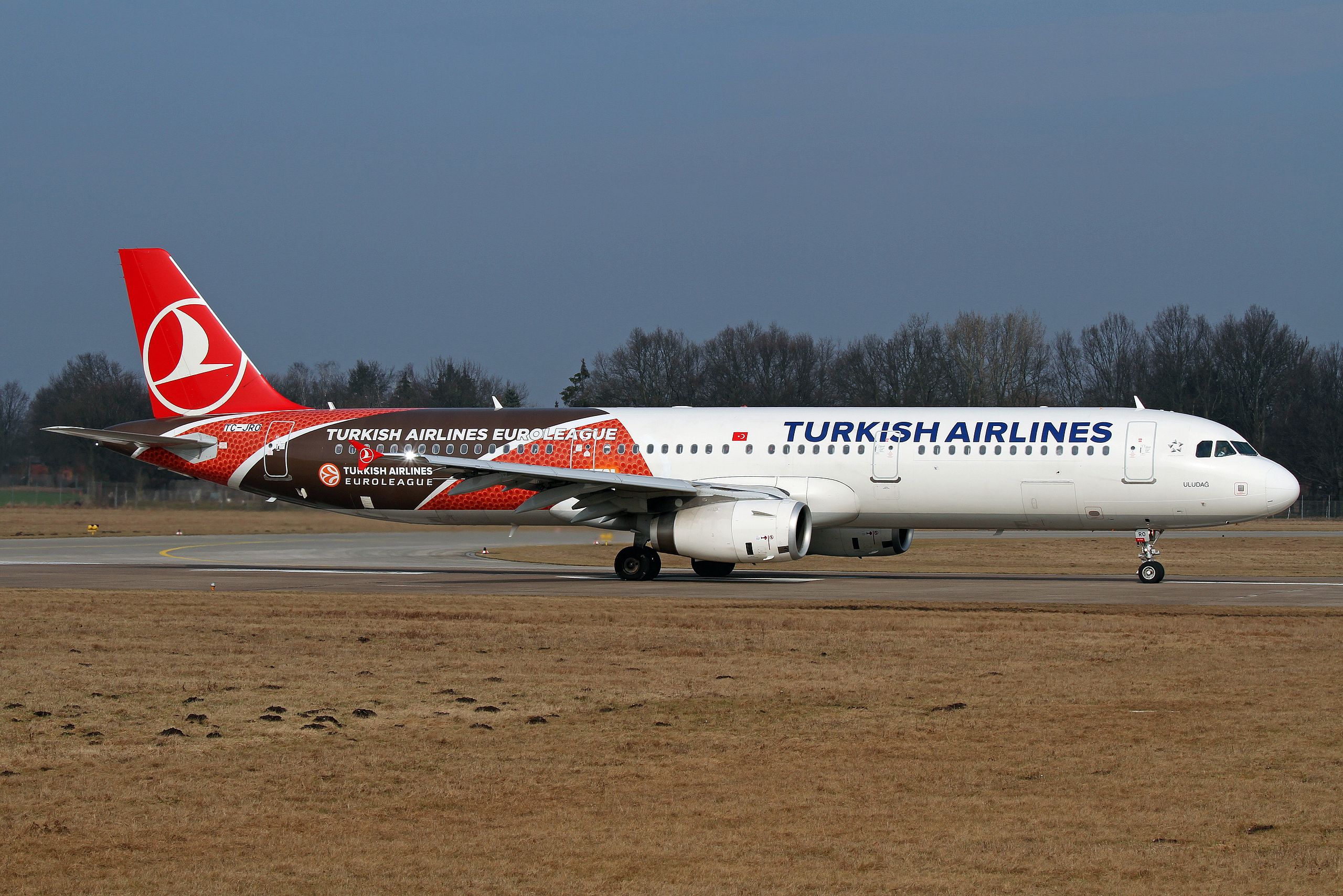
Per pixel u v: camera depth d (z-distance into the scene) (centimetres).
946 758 3984
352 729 4400
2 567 12662
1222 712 4681
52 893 2781
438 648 6325
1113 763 3919
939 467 10625
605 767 3878
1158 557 14325
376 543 17738
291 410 12325
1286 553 14925
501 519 11731
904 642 6531
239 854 3056
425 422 11888
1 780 3719
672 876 2897
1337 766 3872
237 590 9950
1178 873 2909
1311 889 2812
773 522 10206
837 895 2778
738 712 4694
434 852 3072
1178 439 10256
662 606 8381
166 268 12481
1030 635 6788
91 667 5706
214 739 4253
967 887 2828
